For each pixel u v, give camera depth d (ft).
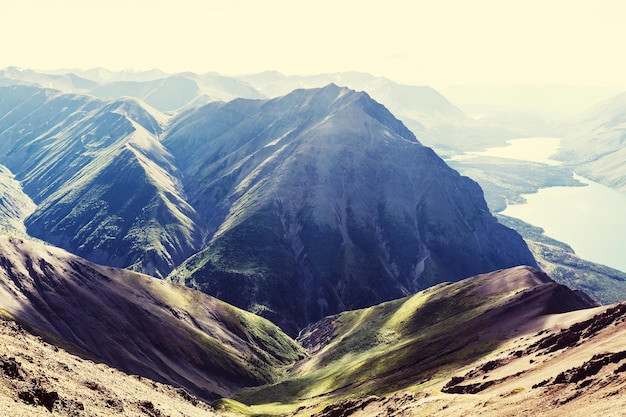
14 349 253.24
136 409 260.83
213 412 416.67
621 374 235.20
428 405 344.28
